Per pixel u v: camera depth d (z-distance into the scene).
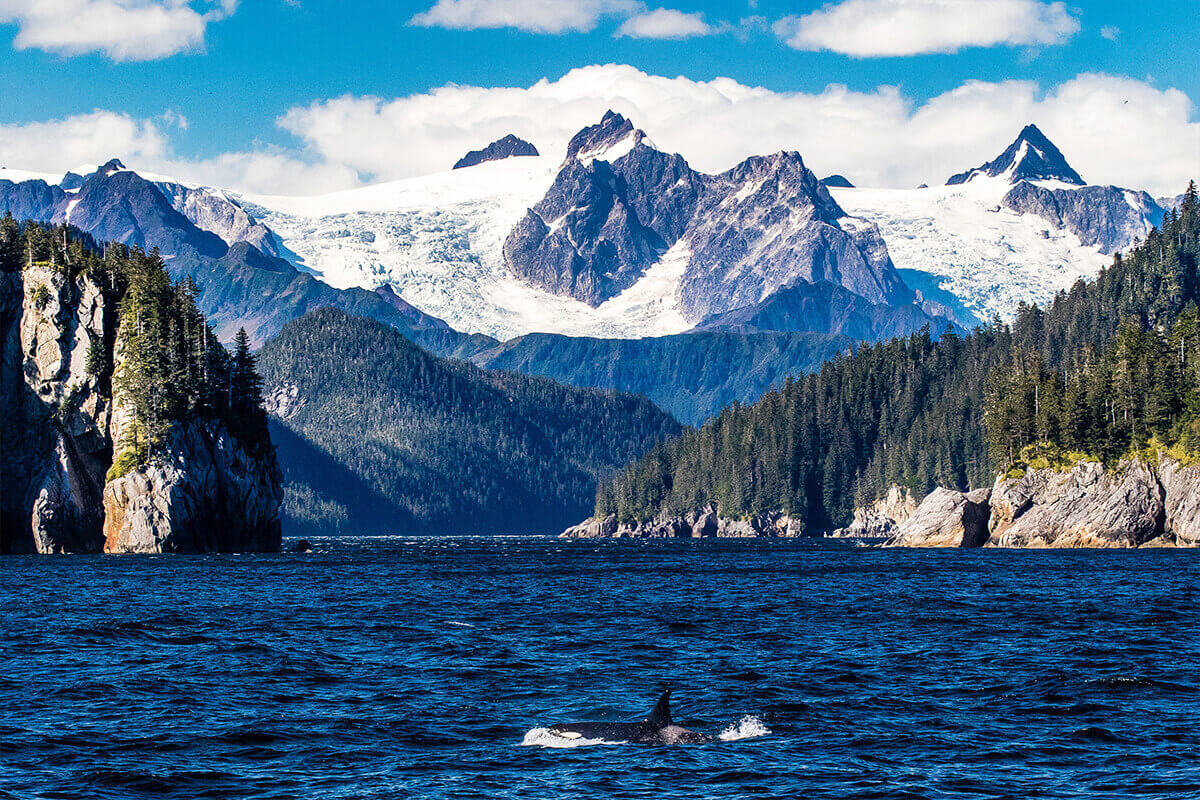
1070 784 63.41
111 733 74.94
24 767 66.56
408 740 73.75
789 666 102.12
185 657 106.62
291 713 81.38
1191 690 89.38
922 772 66.06
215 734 74.88
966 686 91.56
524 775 65.62
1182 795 61.09
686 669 100.56
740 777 65.19
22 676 95.81
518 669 100.50
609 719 80.38
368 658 106.75
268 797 61.31
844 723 78.44
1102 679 93.69
